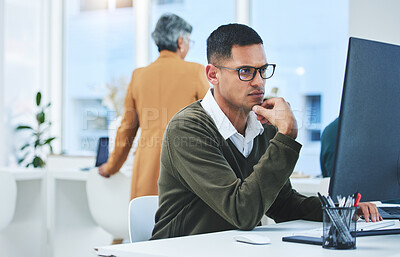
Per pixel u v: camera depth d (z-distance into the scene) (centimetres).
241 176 162
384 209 176
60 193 369
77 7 602
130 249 117
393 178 142
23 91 584
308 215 169
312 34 472
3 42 559
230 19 511
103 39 587
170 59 271
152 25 563
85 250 377
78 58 600
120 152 289
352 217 118
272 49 488
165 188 160
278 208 177
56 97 613
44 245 363
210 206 148
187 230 155
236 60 156
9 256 368
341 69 459
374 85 136
